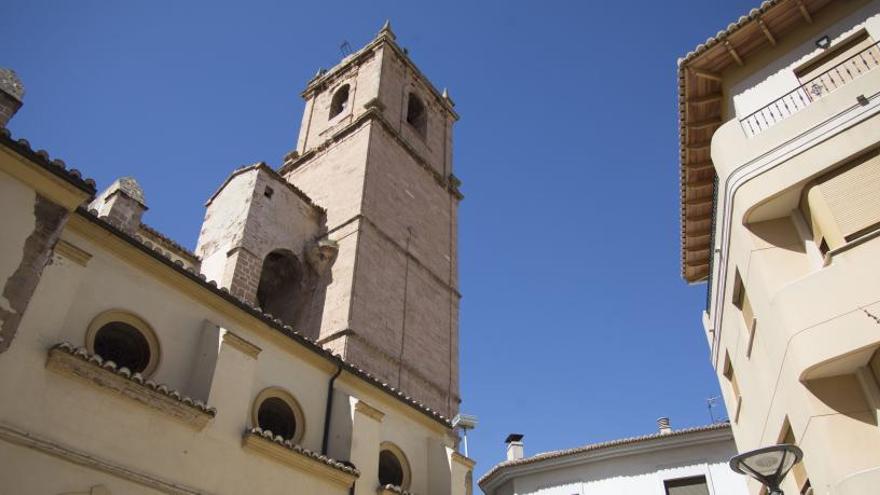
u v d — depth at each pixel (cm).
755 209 1466
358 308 2681
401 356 2772
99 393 1184
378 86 3659
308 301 2828
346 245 2909
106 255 1351
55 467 1084
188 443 1282
